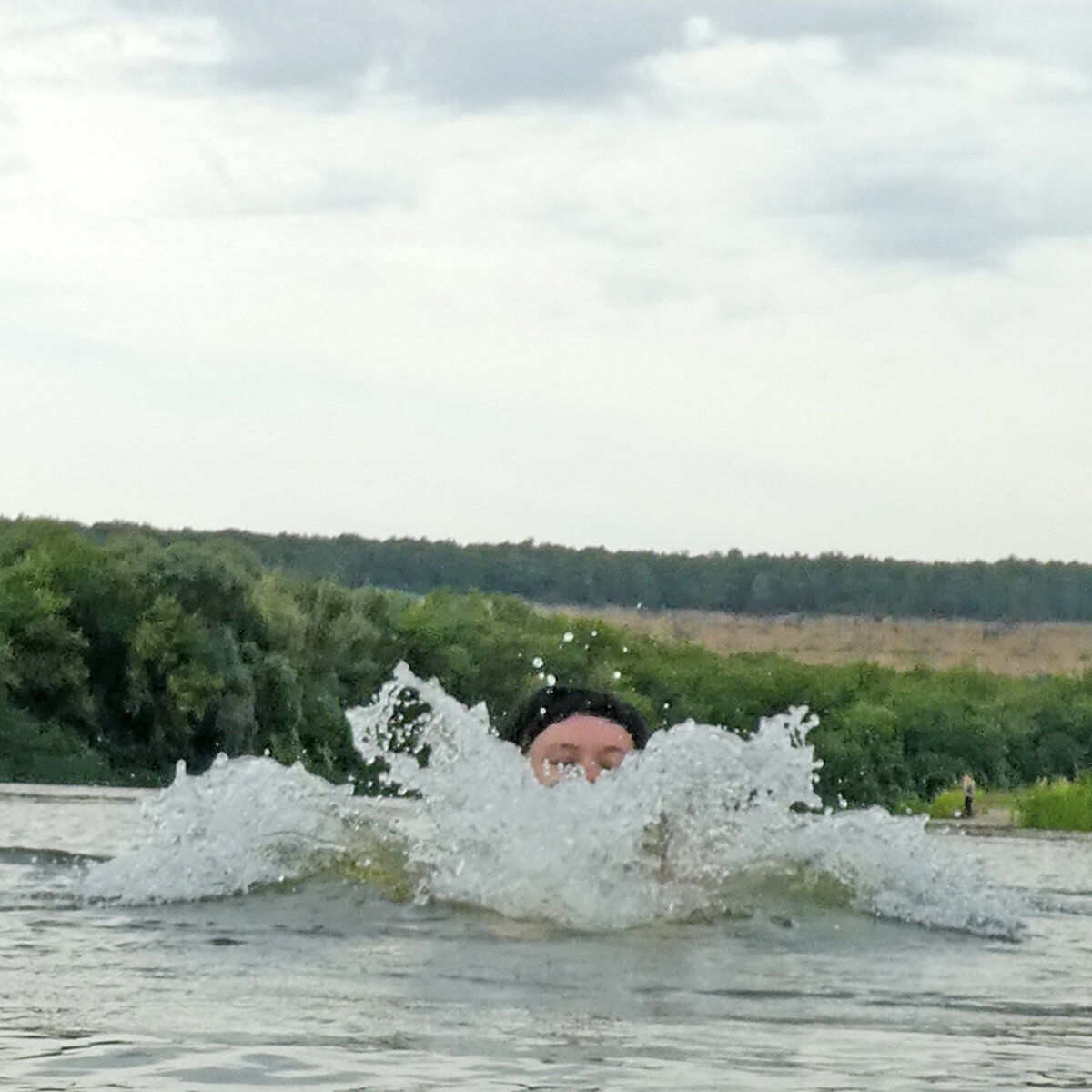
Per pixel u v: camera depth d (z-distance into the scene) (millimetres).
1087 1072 3139
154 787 63344
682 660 129625
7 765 61125
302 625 75188
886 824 5977
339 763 75125
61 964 4191
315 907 5363
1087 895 8023
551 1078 2951
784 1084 2953
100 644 65625
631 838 5469
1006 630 175000
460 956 4484
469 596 93750
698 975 4285
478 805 5578
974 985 4289
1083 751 137125
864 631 174500
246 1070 2980
